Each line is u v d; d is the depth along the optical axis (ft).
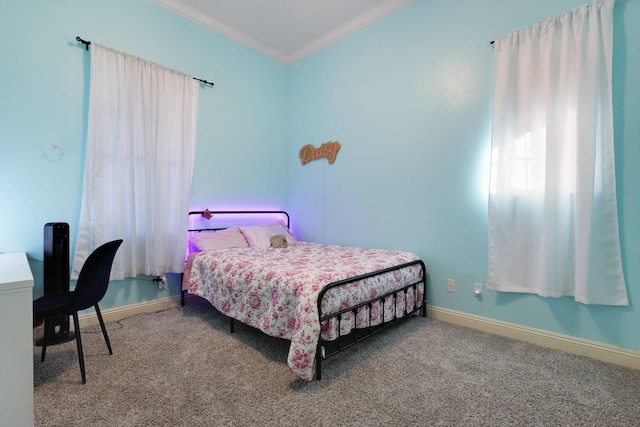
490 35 7.77
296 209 13.14
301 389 5.23
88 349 6.72
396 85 9.70
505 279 7.36
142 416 4.54
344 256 8.50
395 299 7.55
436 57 8.77
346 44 11.16
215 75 11.02
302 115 12.89
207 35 10.77
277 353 6.57
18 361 3.77
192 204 10.47
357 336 7.29
